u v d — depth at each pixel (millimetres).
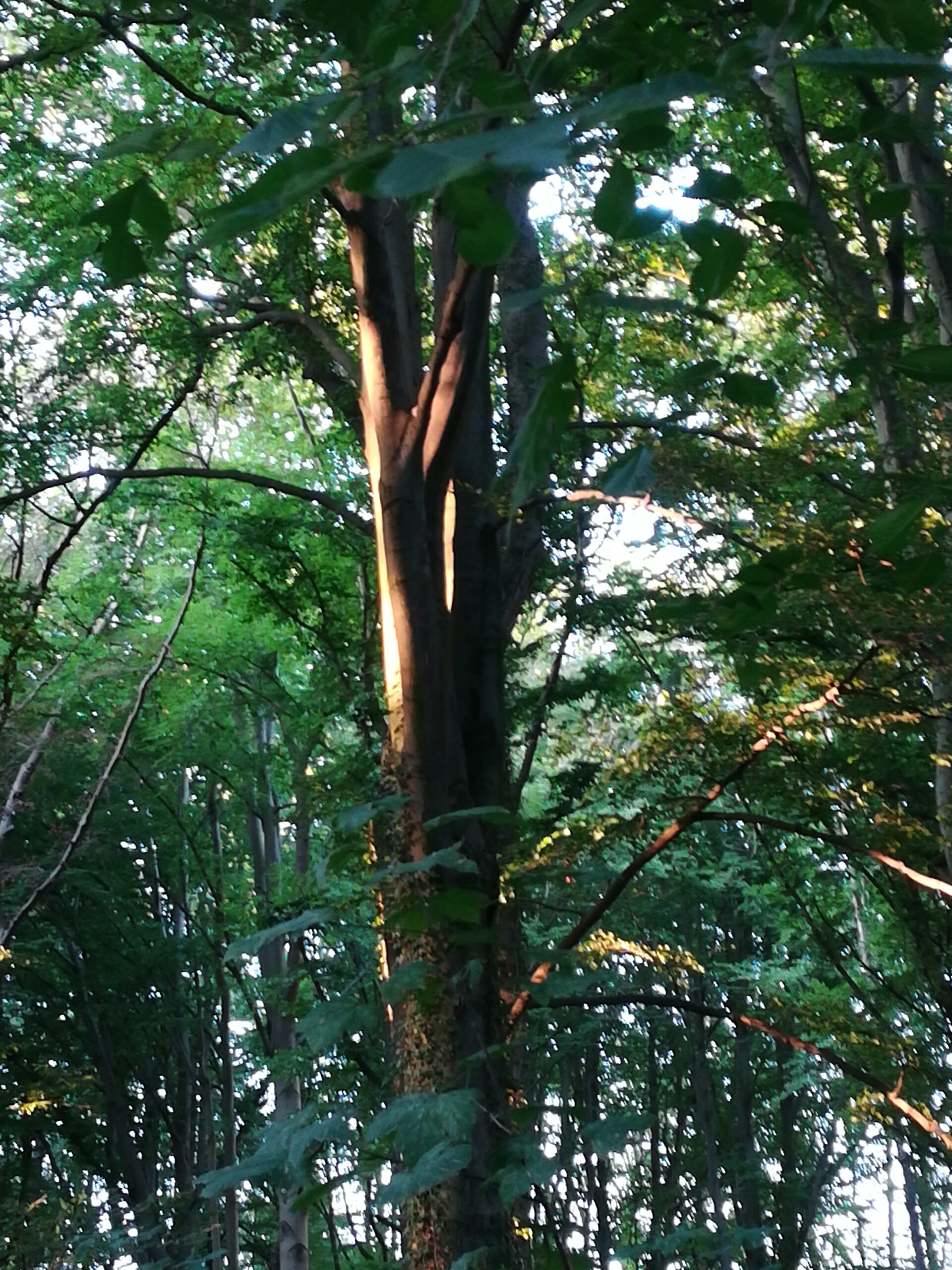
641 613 7746
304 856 15266
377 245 4898
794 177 4648
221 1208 16672
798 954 18000
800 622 4566
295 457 16641
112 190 8258
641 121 1327
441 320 4453
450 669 4594
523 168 892
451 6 1264
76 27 5922
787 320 7660
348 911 2908
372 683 9445
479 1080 3080
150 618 17141
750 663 3307
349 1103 2463
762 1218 21297
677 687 5023
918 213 5934
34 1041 18812
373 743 8766
